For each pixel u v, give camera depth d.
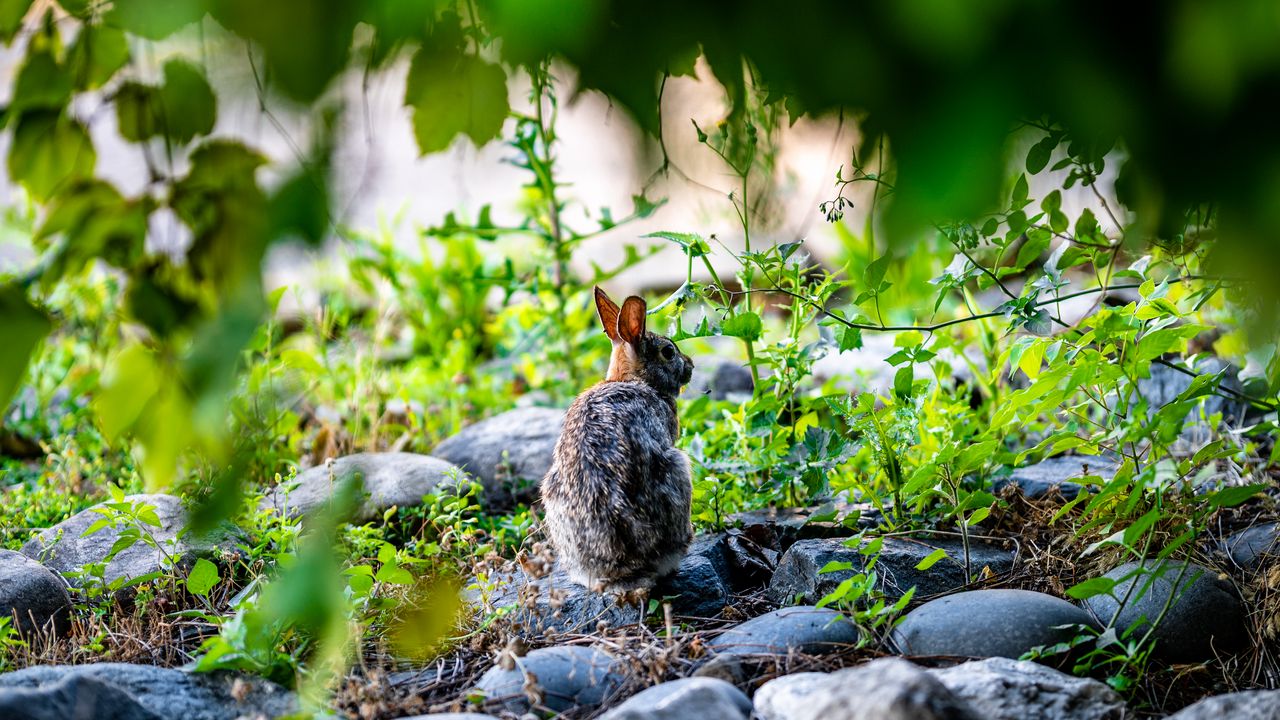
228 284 2.48
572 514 7.51
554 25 2.03
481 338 14.93
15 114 3.00
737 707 5.71
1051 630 6.54
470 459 10.53
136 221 2.65
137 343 2.65
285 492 8.44
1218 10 1.61
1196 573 6.42
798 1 1.79
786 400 8.90
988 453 7.46
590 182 15.36
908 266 11.12
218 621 7.08
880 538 6.97
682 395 11.77
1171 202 1.87
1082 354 7.23
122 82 2.87
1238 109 1.68
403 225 16.59
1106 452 9.56
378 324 13.81
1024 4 1.65
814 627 6.77
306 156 2.05
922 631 6.67
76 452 10.59
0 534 9.20
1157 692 6.41
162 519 8.91
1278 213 1.72
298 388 3.12
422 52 2.37
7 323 2.53
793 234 2.55
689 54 2.14
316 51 1.95
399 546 9.11
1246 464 8.37
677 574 7.72
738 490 9.14
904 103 1.75
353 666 6.79
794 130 2.08
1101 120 1.72
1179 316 7.12
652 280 15.91
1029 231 7.35
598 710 6.13
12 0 3.00
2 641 7.03
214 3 2.00
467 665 6.86
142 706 5.75
